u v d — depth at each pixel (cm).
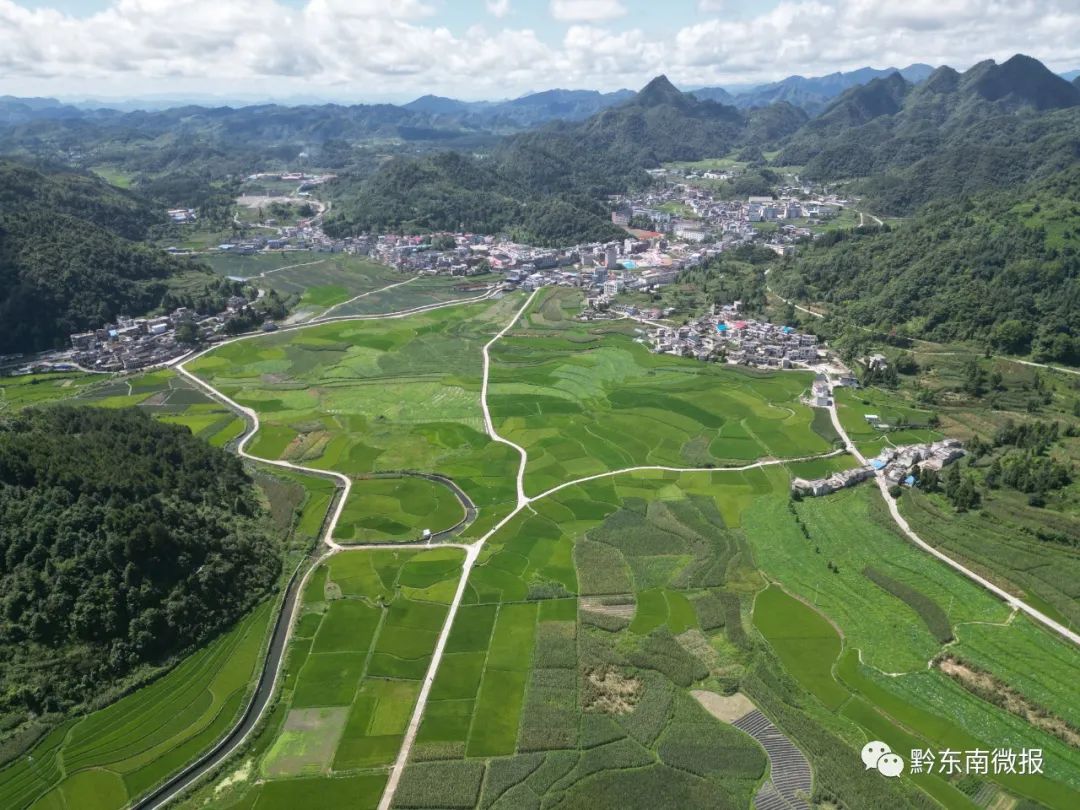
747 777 9669
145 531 12581
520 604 13175
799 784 9581
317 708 10950
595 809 9238
